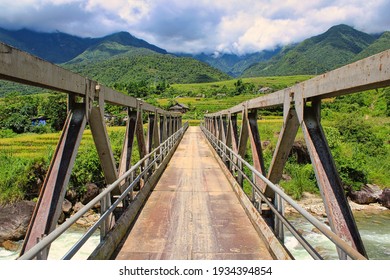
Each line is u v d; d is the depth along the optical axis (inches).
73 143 137.9
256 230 209.3
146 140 406.6
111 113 1952.5
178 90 5123.0
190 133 1328.7
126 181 244.1
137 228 214.5
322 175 120.1
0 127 1688.0
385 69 85.7
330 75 113.7
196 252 177.6
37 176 690.8
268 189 204.2
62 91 135.4
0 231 537.6
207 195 307.4
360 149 1048.2
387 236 581.9
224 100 3799.2
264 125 1293.1
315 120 136.2
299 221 648.4
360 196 797.9
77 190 711.7
